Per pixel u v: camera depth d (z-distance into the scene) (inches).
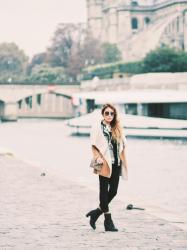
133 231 568.7
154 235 548.4
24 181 1040.8
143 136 3144.7
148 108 3213.6
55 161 1897.1
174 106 3085.6
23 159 1609.3
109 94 3540.8
